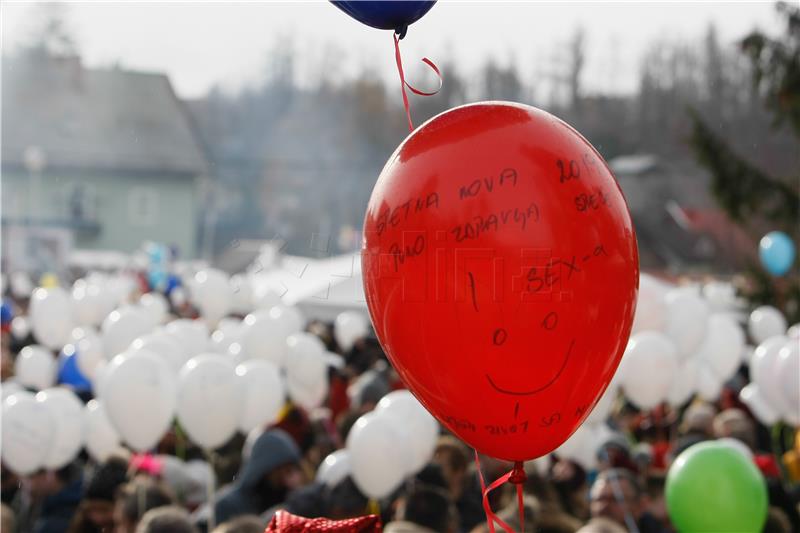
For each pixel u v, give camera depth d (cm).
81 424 488
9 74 4178
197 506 493
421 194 186
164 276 1803
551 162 185
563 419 192
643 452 552
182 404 481
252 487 450
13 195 4128
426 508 358
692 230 3403
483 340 182
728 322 713
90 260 2688
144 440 478
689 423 541
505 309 181
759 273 1360
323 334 1009
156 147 4347
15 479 467
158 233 4400
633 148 3509
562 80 3306
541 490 439
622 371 539
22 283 1673
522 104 196
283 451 454
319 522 190
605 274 185
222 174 3997
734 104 3228
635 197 3556
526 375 184
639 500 434
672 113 3428
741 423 519
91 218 4281
